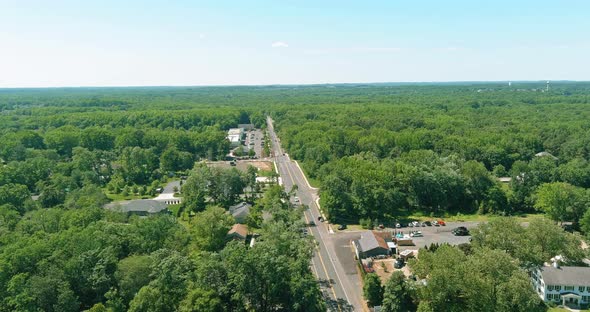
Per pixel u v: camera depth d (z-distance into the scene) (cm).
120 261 9625
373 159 19938
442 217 15588
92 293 9275
